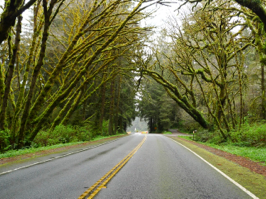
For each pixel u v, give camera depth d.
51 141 17.92
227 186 5.30
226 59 22.05
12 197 4.35
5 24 10.41
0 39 10.82
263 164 8.45
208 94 29.17
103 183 5.42
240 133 17.61
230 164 8.53
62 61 16.52
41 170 7.03
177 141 22.08
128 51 23.92
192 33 19.97
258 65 25.52
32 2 10.31
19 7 10.68
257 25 19.48
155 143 18.56
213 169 7.44
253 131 15.49
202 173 6.76
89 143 18.88
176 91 26.38
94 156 10.37
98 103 36.84
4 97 14.25
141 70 25.47
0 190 4.82
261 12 11.73
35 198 4.29
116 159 9.39
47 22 14.02
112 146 15.77
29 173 6.57
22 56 24.47
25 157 10.00
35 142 16.75
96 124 31.39
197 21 18.95
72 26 20.16
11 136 14.38
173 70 26.30
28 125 15.57
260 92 26.45
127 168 7.38
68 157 10.04
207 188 5.12
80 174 6.43
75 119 25.42
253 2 11.37
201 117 26.19
